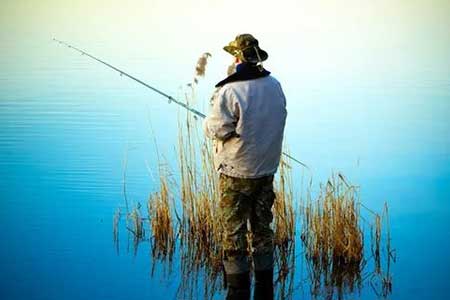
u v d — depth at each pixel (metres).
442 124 11.59
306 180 9.17
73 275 6.64
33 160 9.84
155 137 10.77
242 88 5.85
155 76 14.33
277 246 7.27
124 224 7.90
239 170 5.96
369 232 7.72
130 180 9.15
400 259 7.03
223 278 6.43
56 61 15.77
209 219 7.34
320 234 7.07
